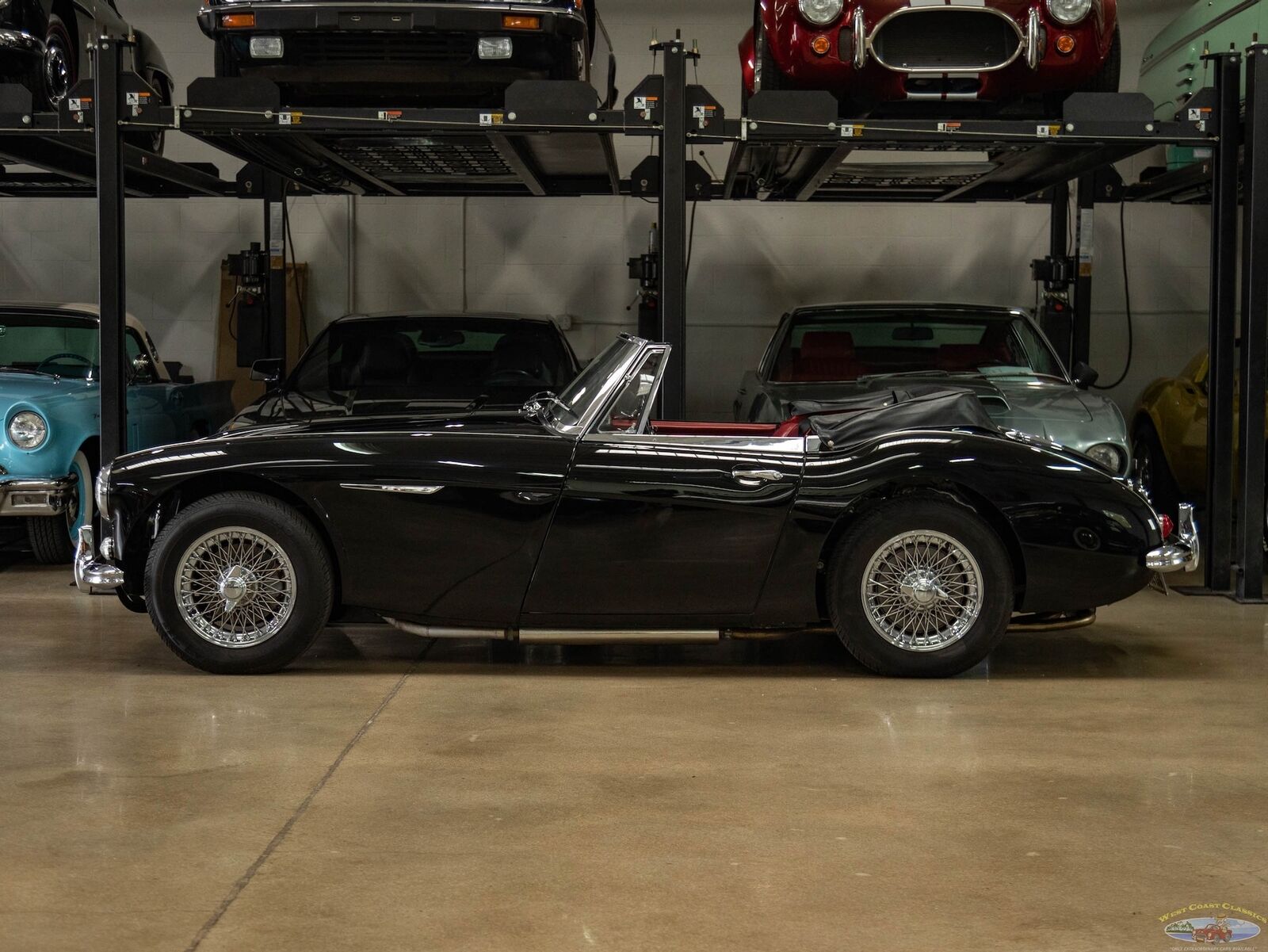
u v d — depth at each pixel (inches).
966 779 139.3
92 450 301.1
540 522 181.2
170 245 471.5
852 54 261.3
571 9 253.4
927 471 181.8
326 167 343.9
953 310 302.0
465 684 183.5
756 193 385.1
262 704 170.4
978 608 184.4
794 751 149.6
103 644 209.9
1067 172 326.3
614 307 470.6
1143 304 468.4
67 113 253.9
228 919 101.1
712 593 183.9
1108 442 241.1
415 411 254.2
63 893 106.3
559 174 351.3
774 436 201.5
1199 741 155.6
